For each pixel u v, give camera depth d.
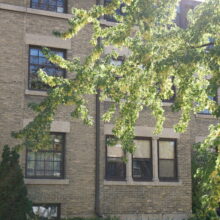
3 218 15.56
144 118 19.80
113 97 11.42
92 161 18.73
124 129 11.83
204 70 11.38
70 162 18.34
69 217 17.95
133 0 11.12
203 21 10.98
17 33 18.27
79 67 11.76
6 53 17.97
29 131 11.41
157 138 19.91
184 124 11.85
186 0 22.28
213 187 9.55
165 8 11.38
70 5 19.39
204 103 11.11
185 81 10.77
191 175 20.59
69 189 18.14
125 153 18.41
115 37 11.33
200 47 11.30
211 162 9.77
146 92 11.42
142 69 11.34
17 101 17.83
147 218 19.12
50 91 11.66
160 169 20.11
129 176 19.09
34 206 17.61
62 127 18.38
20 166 16.75
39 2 19.02
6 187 15.78
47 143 11.61
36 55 18.61
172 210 19.67
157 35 11.16
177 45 11.11
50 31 18.81
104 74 11.45
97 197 18.44
